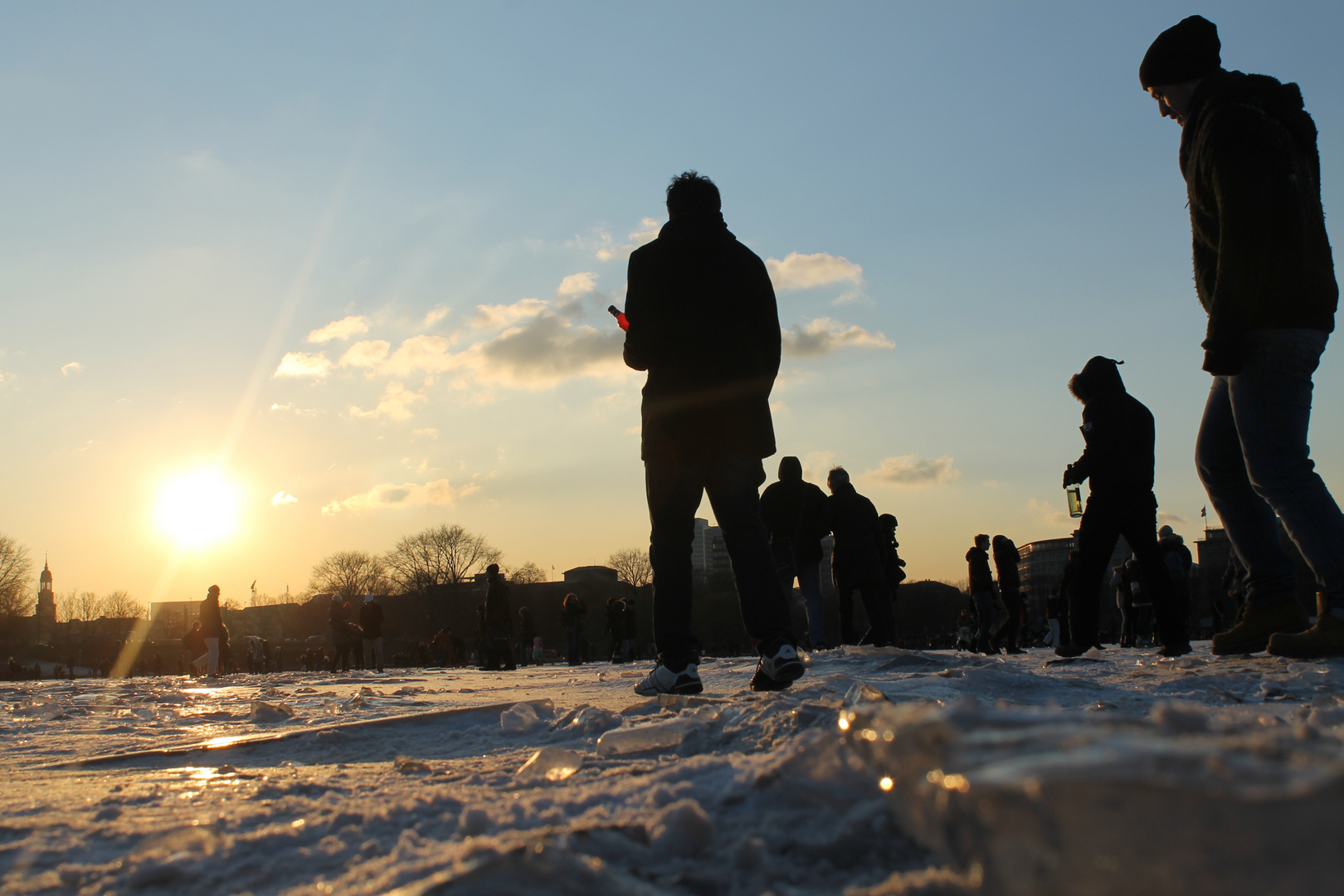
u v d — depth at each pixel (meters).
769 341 4.35
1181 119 4.71
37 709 5.75
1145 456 6.39
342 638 21.08
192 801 1.95
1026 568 139.12
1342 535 4.16
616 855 1.20
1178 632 6.23
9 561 107.25
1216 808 0.59
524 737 3.02
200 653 18.78
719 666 7.66
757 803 1.38
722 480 4.14
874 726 0.89
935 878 0.93
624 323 4.31
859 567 10.05
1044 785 0.62
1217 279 4.22
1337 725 1.88
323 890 1.20
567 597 23.50
